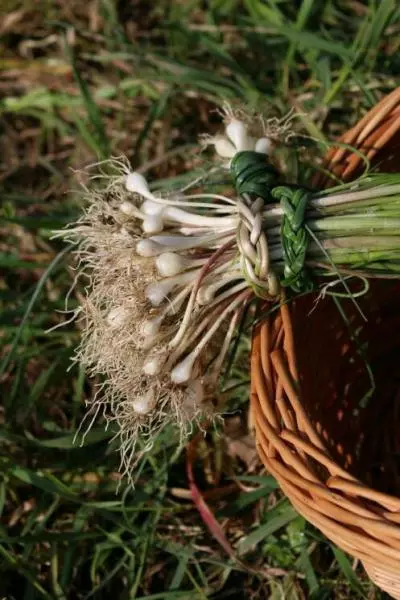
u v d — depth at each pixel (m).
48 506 0.85
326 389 0.79
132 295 0.71
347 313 0.80
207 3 1.11
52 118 1.06
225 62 0.98
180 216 0.73
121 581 0.83
